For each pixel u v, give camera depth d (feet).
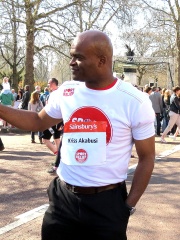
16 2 63.05
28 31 64.85
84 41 6.59
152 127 6.84
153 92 46.42
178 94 40.09
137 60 80.38
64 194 6.97
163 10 86.22
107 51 6.65
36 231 13.82
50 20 65.57
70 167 6.86
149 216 15.61
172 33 95.25
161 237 13.43
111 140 6.68
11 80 117.60
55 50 70.33
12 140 41.39
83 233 6.89
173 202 17.54
